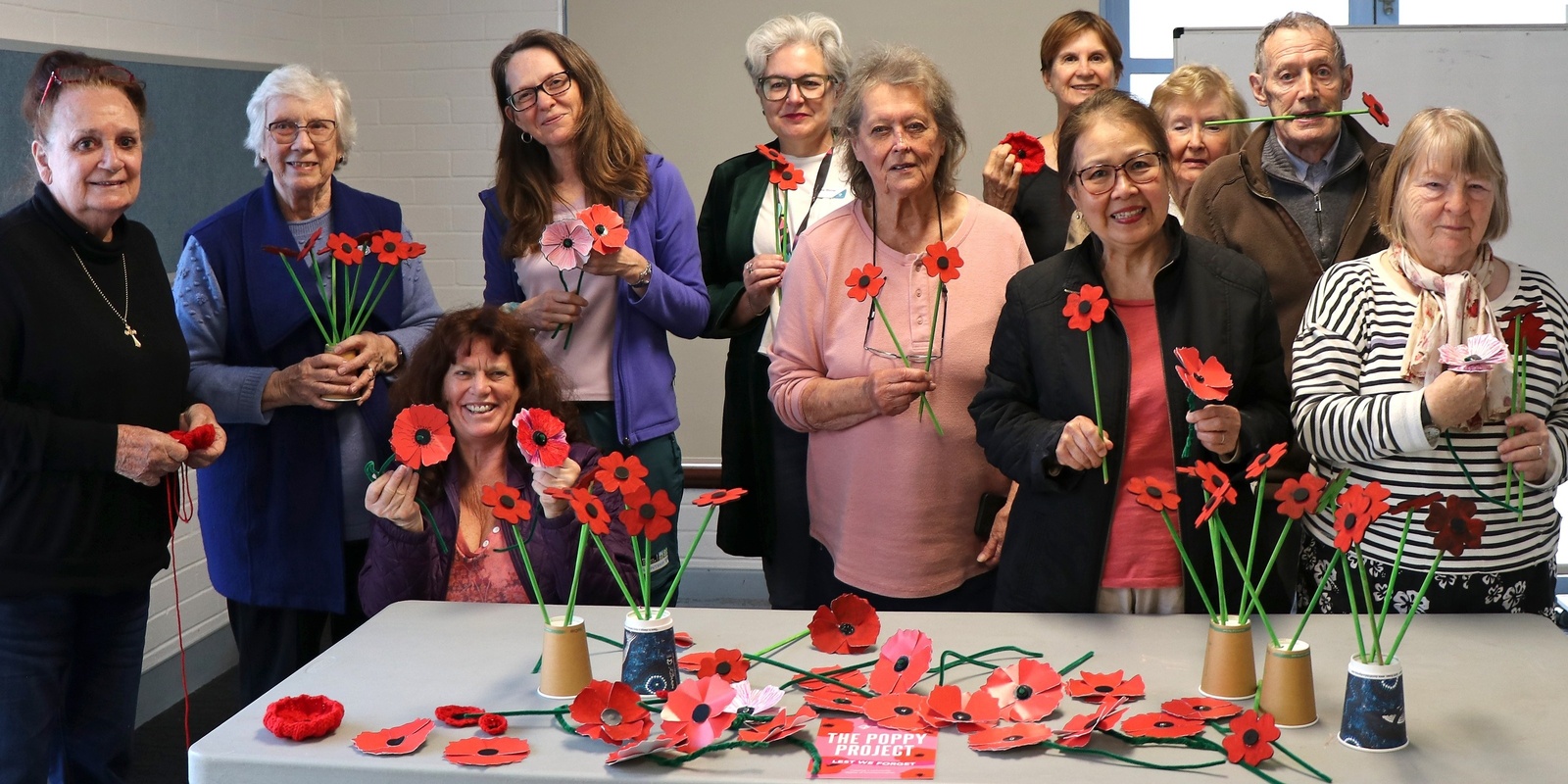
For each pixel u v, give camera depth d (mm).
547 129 2471
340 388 2289
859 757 1416
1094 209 1809
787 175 2605
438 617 1912
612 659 1735
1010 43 4078
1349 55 3822
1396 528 1829
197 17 3598
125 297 2158
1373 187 2371
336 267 2439
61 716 2258
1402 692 1411
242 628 2502
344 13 4336
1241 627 1546
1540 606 1862
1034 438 1823
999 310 2133
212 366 2387
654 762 1414
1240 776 1355
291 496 2391
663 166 2639
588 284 2551
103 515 2145
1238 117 2992
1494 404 1749
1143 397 1851
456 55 4312
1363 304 1855
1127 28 4211
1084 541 1855
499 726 1501
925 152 2072
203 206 3586
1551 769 1347
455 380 2012
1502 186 1776
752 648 1770
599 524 1562
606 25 4223
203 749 1471
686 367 4320
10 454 1987
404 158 4383
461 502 2062
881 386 2035
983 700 1505
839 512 2195
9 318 2006
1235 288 1836
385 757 1440
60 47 3025
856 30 4129
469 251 4402
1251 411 1828
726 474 2781
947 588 2139
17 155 2885
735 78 4184
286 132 2373
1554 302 1854
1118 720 1477
